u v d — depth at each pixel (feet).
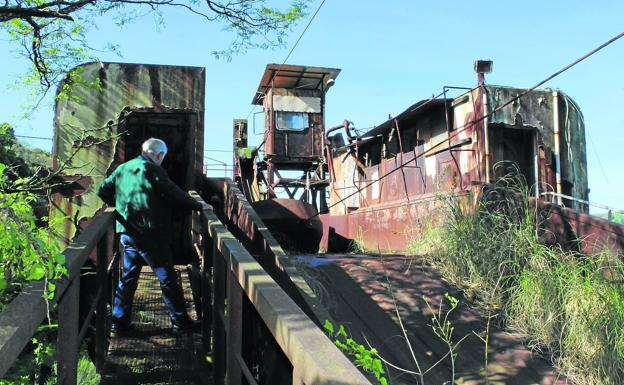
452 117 31.63
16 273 8.29
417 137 35.73
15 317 6.25
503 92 29.40
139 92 22.75
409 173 35.91
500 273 17.19
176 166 27.09
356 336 13.64
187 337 15.70
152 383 13.01
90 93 22.33
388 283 16.83
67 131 21.93
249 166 57.41
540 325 14.84
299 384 5.60
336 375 4.72
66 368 9.44
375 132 41.32
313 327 5.98
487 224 19.07
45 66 22.18
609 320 14.01
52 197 21.12
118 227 15.52
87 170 21.72
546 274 15.89
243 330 12.66
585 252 19.30
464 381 12.46
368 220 37.45
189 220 24.59
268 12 25.08
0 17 19.25
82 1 20.80
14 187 15.88
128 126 26.25
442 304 15.96
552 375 13.11
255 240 17.56
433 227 22.44
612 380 13.15
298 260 18.61
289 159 65.87
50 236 9.36
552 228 20.11
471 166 28.94
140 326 16.58
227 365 10.16
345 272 17.61
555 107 30.17
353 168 47.14
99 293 13.84
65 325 9.49
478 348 13.92
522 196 20.49
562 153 30.01
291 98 66.64
